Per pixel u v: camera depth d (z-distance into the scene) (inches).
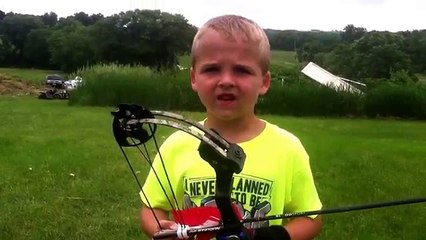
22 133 237.0
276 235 32.3
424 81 636.1
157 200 39.3
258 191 37.3
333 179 148.9
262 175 37.4
